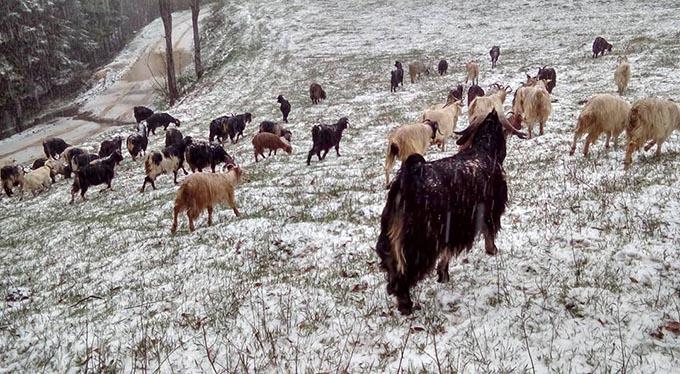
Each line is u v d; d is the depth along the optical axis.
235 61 40.84
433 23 42.41
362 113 22.23
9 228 14.32
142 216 11.80
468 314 5.10
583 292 5.11
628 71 17.97
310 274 6.70
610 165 9.77
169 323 5.76
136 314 6.25
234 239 8.72
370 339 4.88
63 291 7.78
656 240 5.99
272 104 28.45
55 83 46.94
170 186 15.47
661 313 4.60
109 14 59.88
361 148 16.36
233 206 10.38
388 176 11.03
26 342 5.98
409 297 5.20
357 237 7.83
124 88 45.88
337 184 11.80
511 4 44.34
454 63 31.09
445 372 4.16
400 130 10.98
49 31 45.72
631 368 3.95
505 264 6.00
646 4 38.19
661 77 19.86
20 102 41.31
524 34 35.84
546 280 5.50
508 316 4.92
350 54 36.97
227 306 5.96
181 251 8.59
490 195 5.57
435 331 4.83
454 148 14.30
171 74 36.81
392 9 48.38
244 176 14.31
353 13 48.59
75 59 52.25
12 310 7.36
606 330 4.48
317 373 4.37
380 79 29.75
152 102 40.69
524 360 4.23
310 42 41.44
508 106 19.11
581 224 6.82
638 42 28.08
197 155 15.61
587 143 10.88
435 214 4.94
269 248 7.95
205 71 41.59
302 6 53.09
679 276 5.17
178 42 55.41
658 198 7.27
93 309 6.72
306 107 25.91
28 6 42.28
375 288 5.91
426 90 25.48
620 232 6.38
